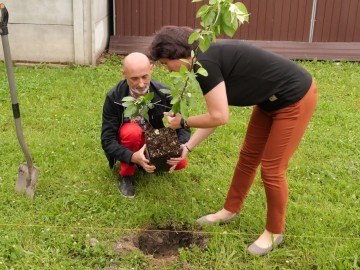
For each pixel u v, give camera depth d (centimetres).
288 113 267
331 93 591
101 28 696
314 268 290
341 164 413
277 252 297
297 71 268
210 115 257
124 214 335
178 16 734
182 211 338
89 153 412
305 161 415
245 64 258
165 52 251
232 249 301
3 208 332
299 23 737
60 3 636
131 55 310
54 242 299
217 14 236
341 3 727
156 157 305
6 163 390
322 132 474
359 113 530
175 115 280
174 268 285
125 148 339
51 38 654
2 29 304
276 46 731
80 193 354
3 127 456
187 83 257
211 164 408
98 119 482
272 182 279
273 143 273
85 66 660
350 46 732
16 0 638
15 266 279
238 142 451
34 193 345
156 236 320
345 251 295
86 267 282
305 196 360
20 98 526
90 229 314
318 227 321
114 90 343
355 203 354
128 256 290
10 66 316
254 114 297
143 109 296
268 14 734
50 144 423
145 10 731
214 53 252
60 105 518
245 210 340
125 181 361
